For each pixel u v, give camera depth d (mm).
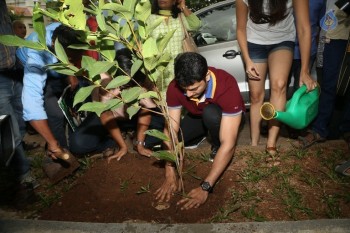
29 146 3975
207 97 2449
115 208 2486
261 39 2961
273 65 2908
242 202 2463
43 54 2551
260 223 2148
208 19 4676
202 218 2322
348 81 2959
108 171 2910
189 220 2312
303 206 2355
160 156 2250
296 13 2768
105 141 3334
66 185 2867
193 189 2492
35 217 2475
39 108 2576
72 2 1718
